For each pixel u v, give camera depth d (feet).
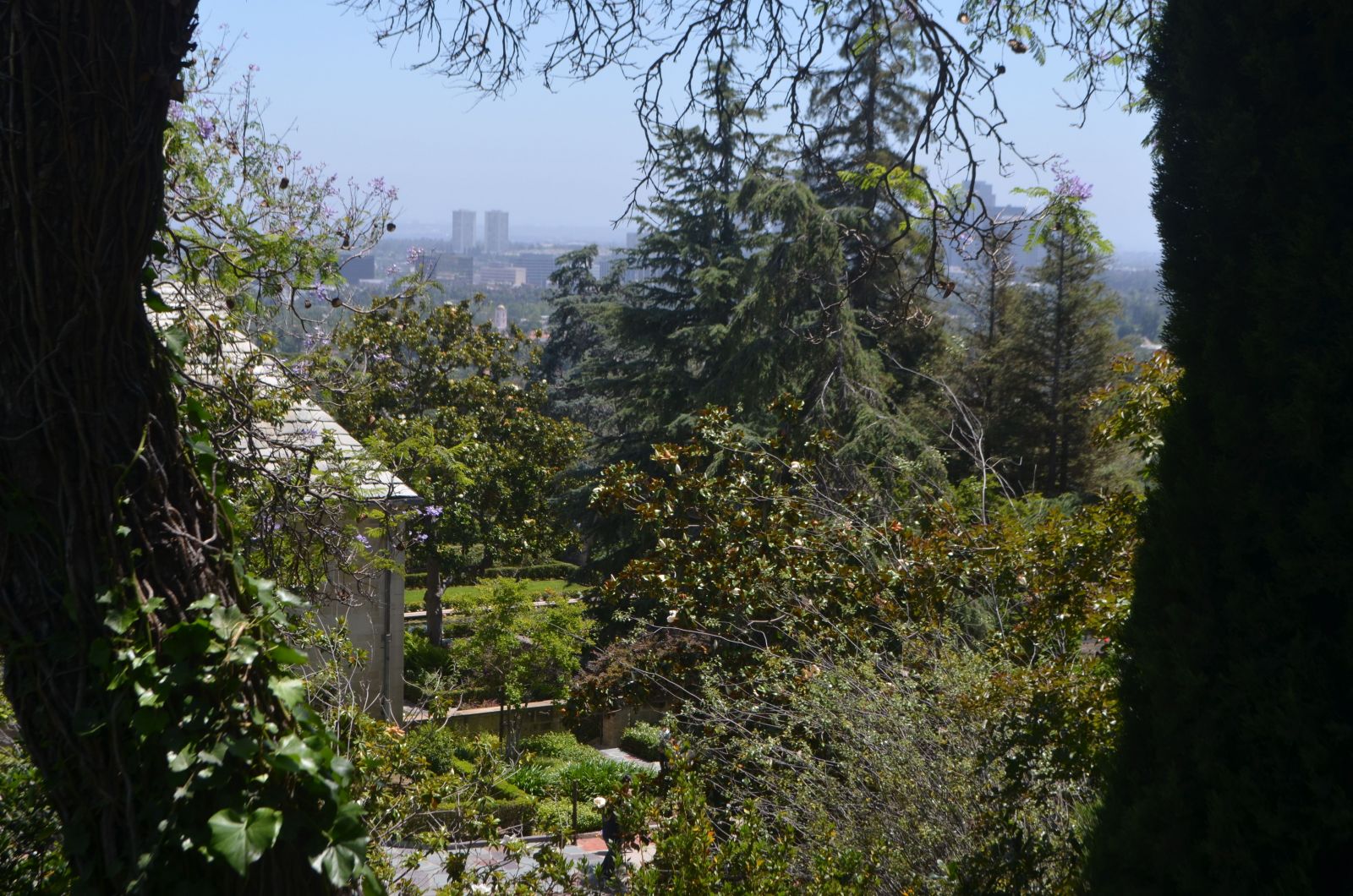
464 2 15.06
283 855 8.23
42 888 10.79
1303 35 8.72
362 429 57.47
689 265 75.61
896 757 17.24
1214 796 8.35
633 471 30.81
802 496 30.94
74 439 7.93
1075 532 23.50
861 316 53.98
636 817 15.06
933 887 14.85
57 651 7.93
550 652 61.36
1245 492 8.56
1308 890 7.78
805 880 15.44
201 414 9.15
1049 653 21.95
